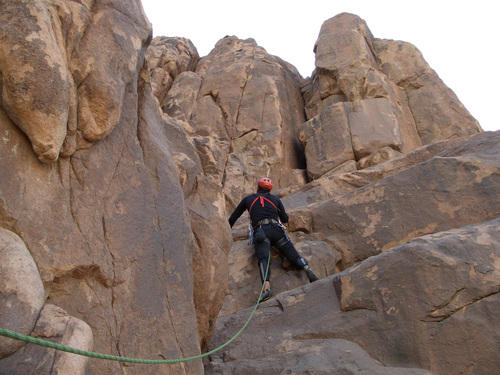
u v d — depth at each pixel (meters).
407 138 8.87
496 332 3.32
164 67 11.31
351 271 4.12
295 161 9.48
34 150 2.51
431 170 5.35
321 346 3.70
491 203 4.86
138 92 3.74
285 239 5.21
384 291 3.81
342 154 8.38
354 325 3.80
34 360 1.98
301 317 4.14
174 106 10.30
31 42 2.42
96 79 2.89
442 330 3.46
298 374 3.40
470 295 3.50
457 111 9.30
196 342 3.12
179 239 3.39
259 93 10.00
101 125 2.91
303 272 5.14
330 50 9.98
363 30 10.30
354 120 8.61
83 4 3.07
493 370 3.24
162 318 2.96
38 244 2.44
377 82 9.10
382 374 3.24
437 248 3.79
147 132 3.57
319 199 6.75
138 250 2.99
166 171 3.55
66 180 2.75
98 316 2.61
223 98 10.20
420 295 3.64
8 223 2.35
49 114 2.46
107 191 2.96
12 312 2.00
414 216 5.21
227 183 8.04
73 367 2.03
